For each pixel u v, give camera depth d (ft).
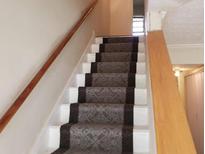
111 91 9.08
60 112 8.29
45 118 7.05
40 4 6.70
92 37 13.26
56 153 6.70
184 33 11.78
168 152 3.54
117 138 7.02
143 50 12.23
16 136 5.34
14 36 5.30
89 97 9.21
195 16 9.46
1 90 4.77
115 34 20.03
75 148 7.21
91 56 11.90
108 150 7.06
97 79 10.06
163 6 9.53
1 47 4.80
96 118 8.18
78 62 10.57
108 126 7.39
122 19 20.11
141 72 10.62
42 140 6.68
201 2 8.23
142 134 6.89
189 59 14.34
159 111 4.52
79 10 10.78
